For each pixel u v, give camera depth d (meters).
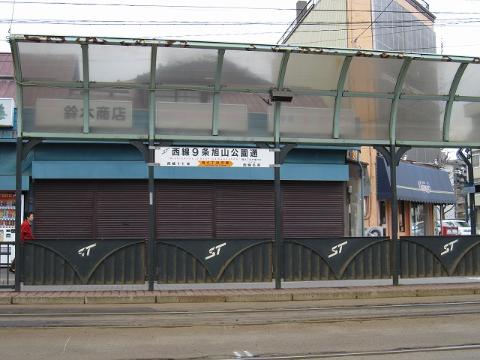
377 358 7.33
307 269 13.35
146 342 8.20
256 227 19.58
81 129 12.86
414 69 13.79
